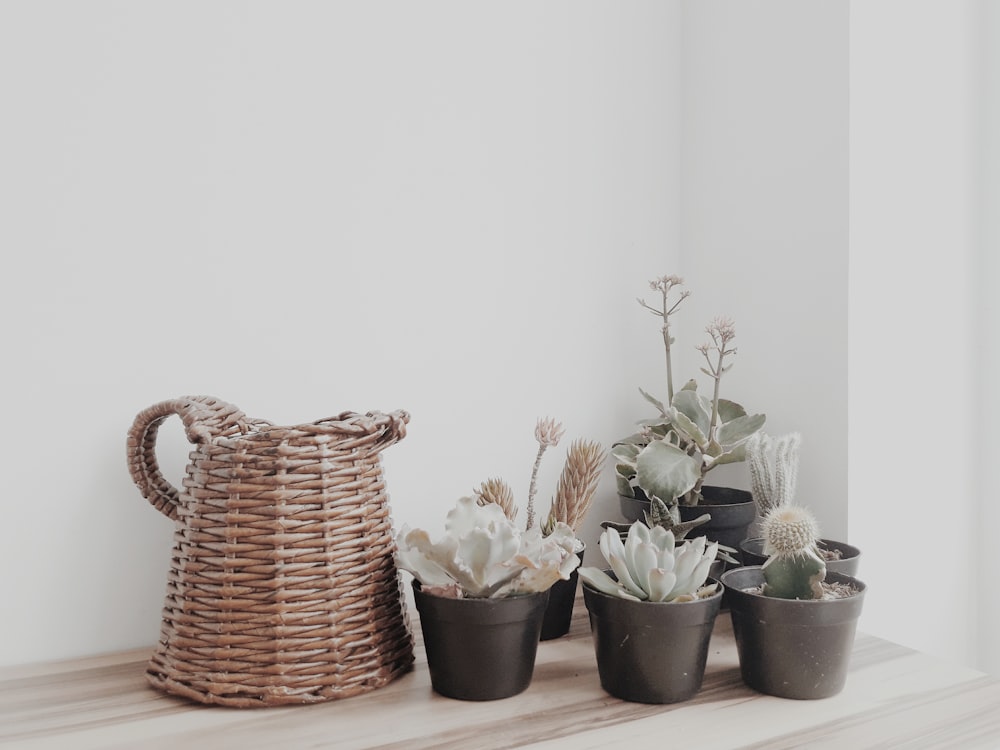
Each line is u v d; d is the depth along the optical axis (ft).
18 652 3.01
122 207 3.15
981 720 2.54
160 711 2.59
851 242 3.59
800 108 3.82
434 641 2.70
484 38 3.89
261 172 3.39
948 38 3.90
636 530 2.85
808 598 2.73
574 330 4.14
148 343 3.20
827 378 3.68
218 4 3.31
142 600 3.22
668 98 4.44
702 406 3.71
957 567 3.93
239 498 2.63
